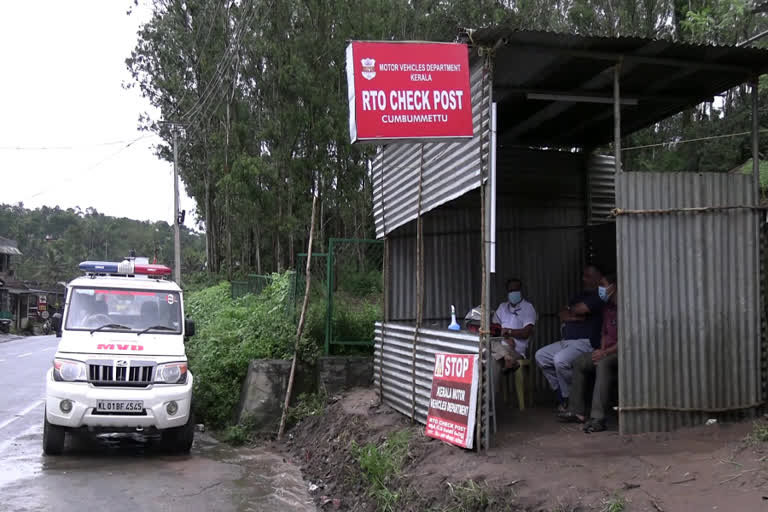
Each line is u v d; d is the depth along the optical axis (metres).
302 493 7.23
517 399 8.42
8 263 56.12
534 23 19.08
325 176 21.19
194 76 28.77
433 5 21.08
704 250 6.06
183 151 31.53
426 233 9.00
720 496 4.07
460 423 6.18
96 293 9.48
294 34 21.45
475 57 6.22
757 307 6.14
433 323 8.93
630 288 5.92
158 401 8.27
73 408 8.04
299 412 10.13
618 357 5.88
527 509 4.58
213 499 6.85
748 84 6.90
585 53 6.09
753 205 6.18
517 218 9.14
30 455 8.49
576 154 9.36
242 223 23.84
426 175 7.55
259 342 11.30
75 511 6.23
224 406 10.90
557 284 9.24
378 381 9.12
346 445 7.84
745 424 5.72
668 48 6.01
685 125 15.33
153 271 10.34
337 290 11.33
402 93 5.91
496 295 9.03
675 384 5.93
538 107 7.89
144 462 8.34
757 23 11.77
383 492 6.01
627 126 8.77
